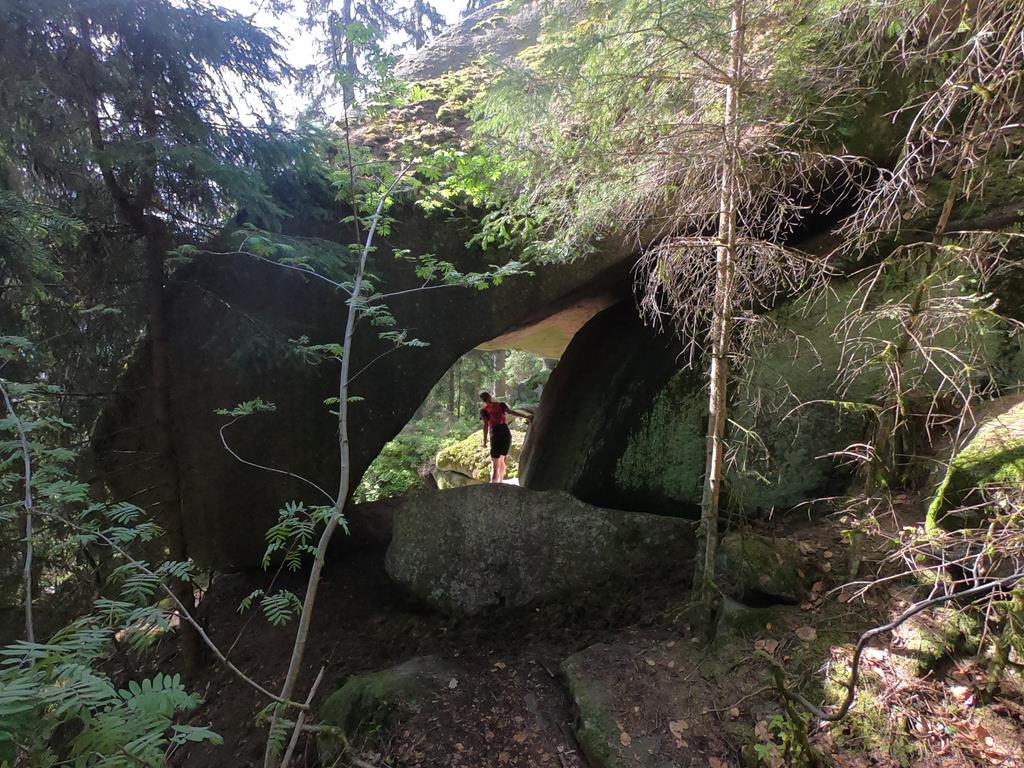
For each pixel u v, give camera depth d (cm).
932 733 215
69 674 119
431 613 420
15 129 311
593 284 550
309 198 457
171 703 122
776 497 391
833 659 254
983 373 336
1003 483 236
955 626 241
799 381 397
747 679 264
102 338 397
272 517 480
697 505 420
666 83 284
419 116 586
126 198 368
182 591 399
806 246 460
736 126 252
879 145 376
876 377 377
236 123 386
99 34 339
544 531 407
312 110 388
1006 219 340
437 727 292
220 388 452
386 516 616
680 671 282
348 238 471
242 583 495
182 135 368
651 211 328
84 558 371
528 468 641
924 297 220
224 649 431
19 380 343
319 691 366
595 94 315
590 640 345
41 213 287
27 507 186
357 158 322
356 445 488
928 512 277
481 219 492
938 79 247
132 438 436
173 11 340
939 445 341
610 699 274
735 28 252
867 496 275
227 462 464
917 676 235
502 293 505
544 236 459
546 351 1002
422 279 493
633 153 286
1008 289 344
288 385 467
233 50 369
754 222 290
